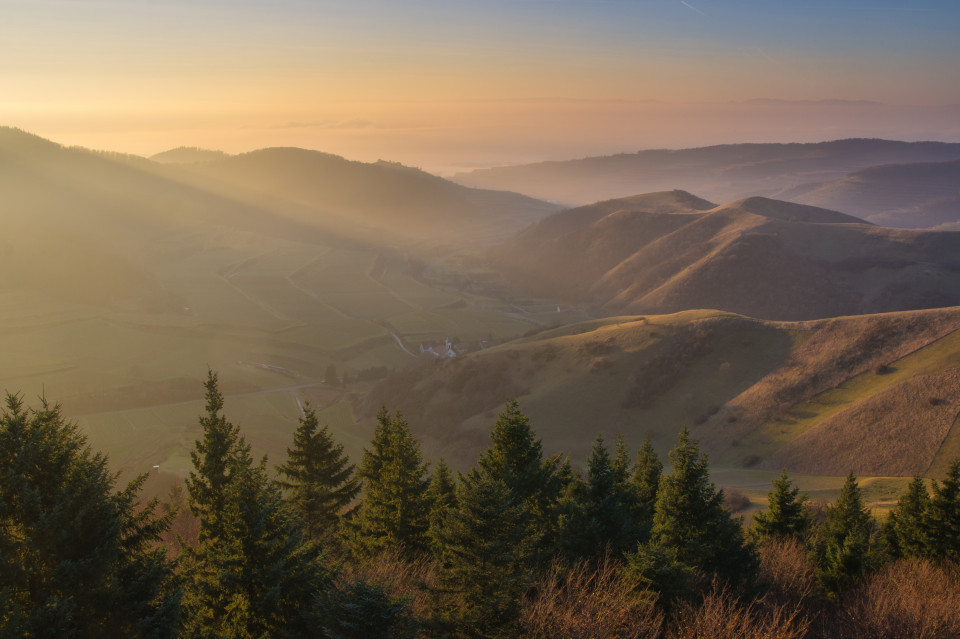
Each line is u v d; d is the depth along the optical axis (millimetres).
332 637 13086
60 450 14594
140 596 14227
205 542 18641
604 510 21016
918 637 17922
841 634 18922
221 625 15539
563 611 15844
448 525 16312
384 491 27359
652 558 17281
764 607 20312
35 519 13859
